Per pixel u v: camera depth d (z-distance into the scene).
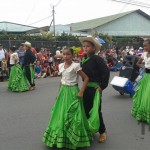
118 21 37.94
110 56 20.92
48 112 8.38
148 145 5.85
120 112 8.34
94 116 5.47
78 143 5.36
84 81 5.53
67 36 23.42
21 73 12.17
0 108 8.96
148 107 7.18
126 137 6.29
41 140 6.09
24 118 7.77
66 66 5.66
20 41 20.33
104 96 10.77
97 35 26.16
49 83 14.63
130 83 10.37
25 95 11.18
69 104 5.52
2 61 15.64
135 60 10.37
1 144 5.92
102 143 5.92
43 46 21.78
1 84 14.35
